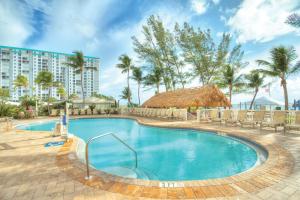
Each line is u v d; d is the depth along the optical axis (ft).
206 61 94.84
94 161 21.02
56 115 81.35
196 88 65.41
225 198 9.78
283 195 9.93
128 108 91.04
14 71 216.54
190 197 9.95
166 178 16.58
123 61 112.06
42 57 230.48
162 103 74.38
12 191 10.84
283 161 15.20
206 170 18.51
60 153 19.15
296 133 28.25
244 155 22.88
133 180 12.12
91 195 10.27
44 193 10.55
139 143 30.96
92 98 117.29
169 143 30.32
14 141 25.91
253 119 34.78
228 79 87.92
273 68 63.41
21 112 69.00
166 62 100.99
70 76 244.83
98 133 42.52
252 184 11.25
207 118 48.34
